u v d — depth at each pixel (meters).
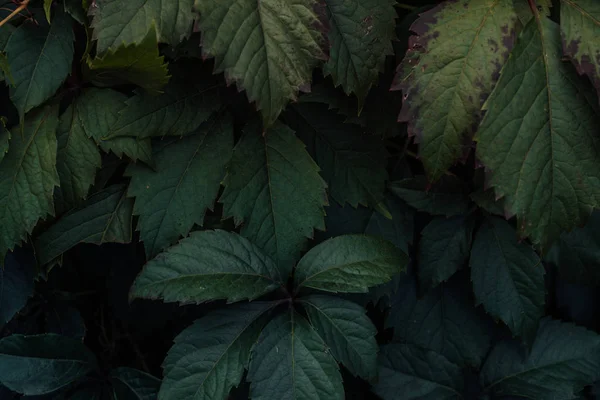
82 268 0.85
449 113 0.72
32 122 0.75
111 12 0.70
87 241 0.77
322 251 0.76
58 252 0.77
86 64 0.73
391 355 0.82
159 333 0.86
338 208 0.80
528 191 0.72
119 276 0.83
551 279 0.87
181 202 0.75
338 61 0.73
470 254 0.81
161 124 0.74
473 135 0.72
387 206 0.80
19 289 0.78
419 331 0.83
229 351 0.75
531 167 0.71
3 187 0.74
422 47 0.72
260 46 0.70
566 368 0.83
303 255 0.77
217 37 0.69
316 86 0.77
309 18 0.70
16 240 0.74
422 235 0.81
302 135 0.79
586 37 0.71
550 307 0.88
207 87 0.76
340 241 0.76
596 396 0.86
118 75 0.72
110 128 0.74
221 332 0.75
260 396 0.74
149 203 0.75
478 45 0.72
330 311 0.76
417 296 0.82
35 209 0.74
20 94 0.73
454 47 0.72
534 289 0.80
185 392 0.74
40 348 0.77
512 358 0.83
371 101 0.78
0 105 0.76
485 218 0.80
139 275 0.73
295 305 0.77
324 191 0.76
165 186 0.76
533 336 0.80
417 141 0.72
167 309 0.83
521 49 0.71
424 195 0.80
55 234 0.77
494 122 0.71
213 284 0.74
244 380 0.81
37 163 0.74
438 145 0.72
